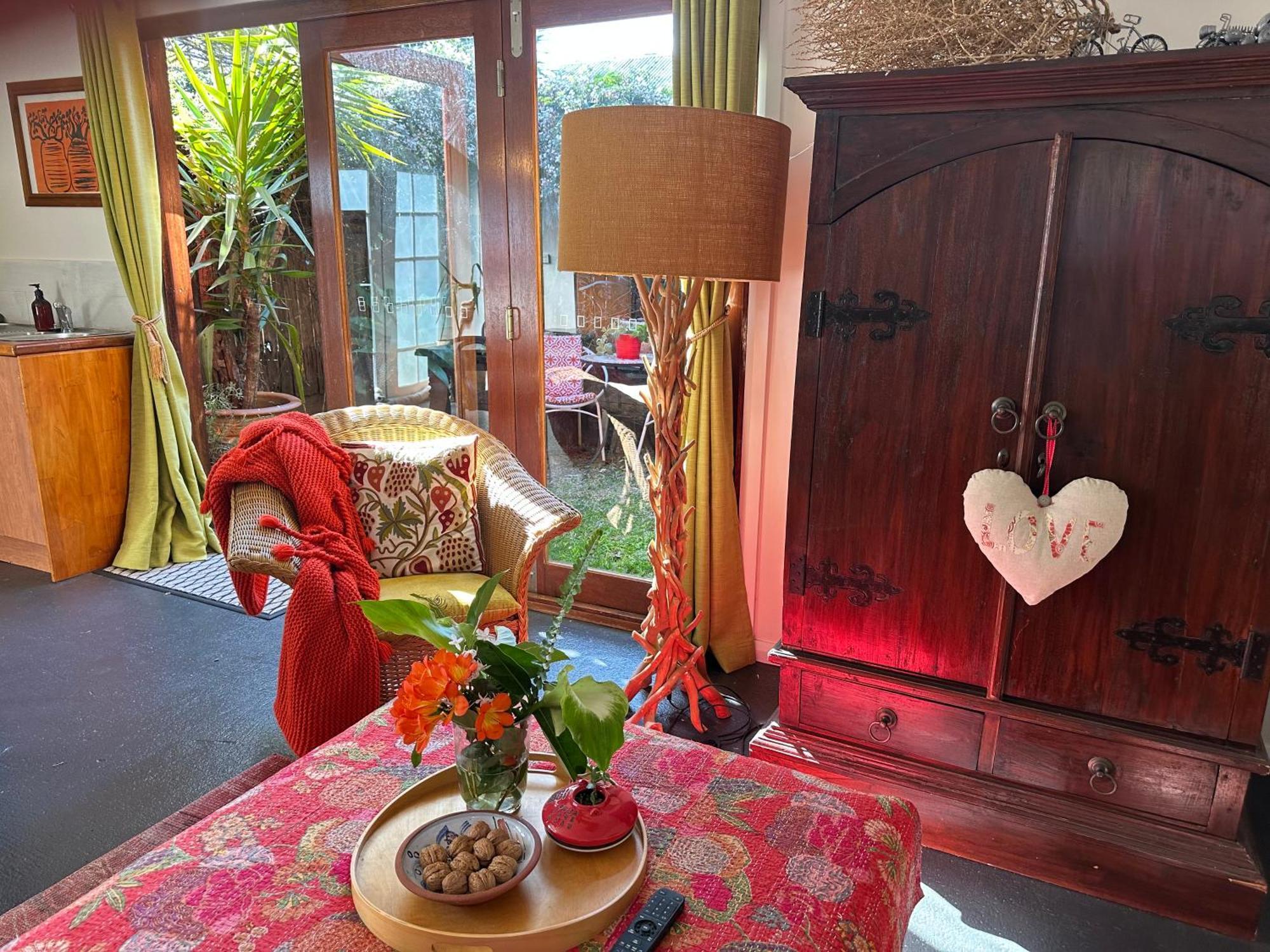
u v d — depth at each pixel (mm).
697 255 1795
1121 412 1650
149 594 3271
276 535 2047
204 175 3738
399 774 1460
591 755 1154
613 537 3002
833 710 2049
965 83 1626
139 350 3457
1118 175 1573
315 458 2234
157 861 1242
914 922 1732
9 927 1611
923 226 1738
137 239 3379
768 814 1371
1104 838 1769
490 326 3012
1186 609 1673
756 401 2545
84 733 2357
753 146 1788
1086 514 1648
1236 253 1523
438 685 1168
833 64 1938
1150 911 1762
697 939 1126
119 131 3271
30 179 3789
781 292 2443
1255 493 1585
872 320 1816
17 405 3203
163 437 3514
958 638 1884
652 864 1257
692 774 1474
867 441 1871
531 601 3141
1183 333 1583
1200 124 1506
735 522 2604
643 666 2289
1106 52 1919
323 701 2012
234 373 4027
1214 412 1586
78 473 3391
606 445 2934
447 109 2895
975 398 1762
